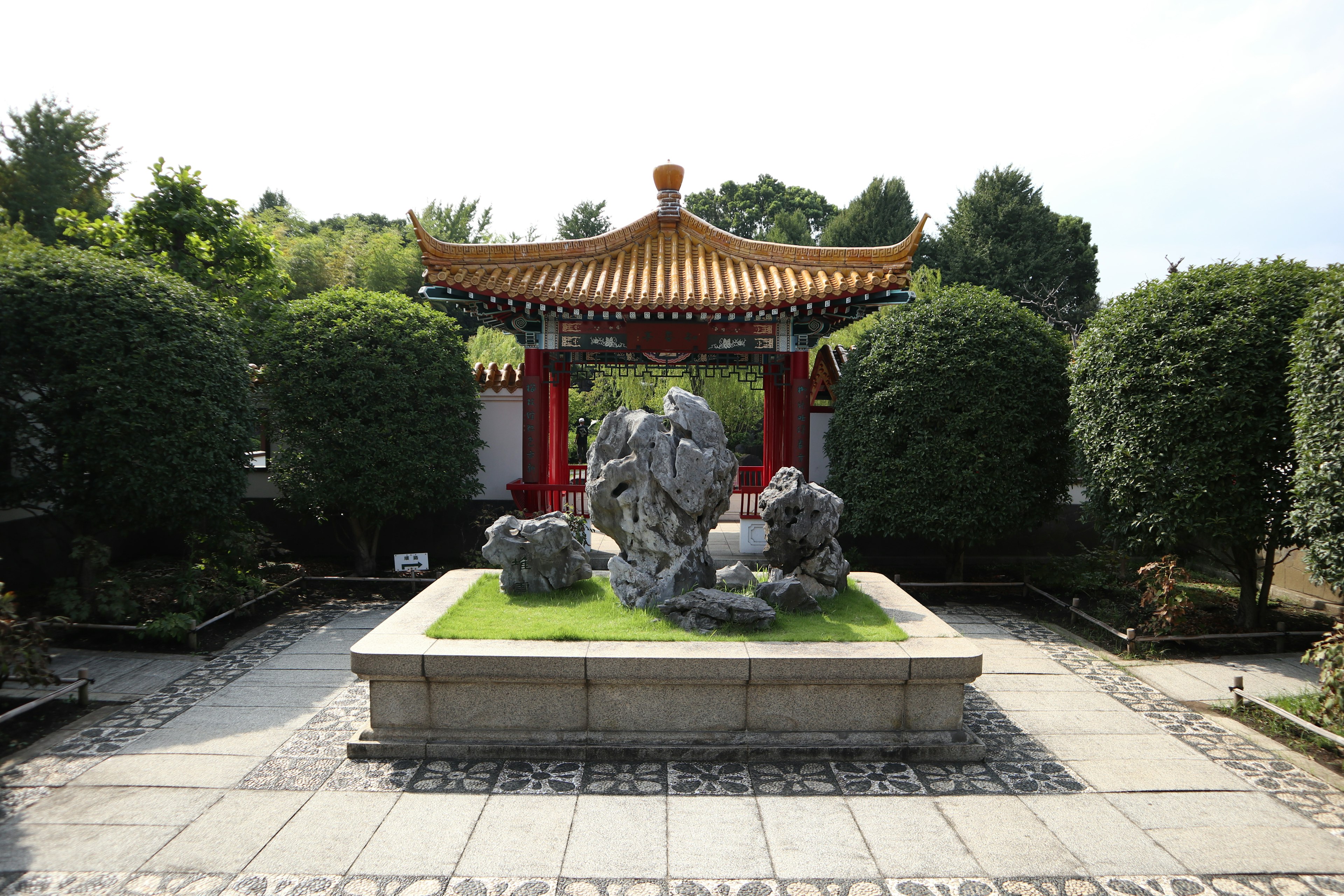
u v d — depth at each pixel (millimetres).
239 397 11062
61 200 30625
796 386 13508
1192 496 9492
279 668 9008
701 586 7871
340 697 8062
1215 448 9359
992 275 37750
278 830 5410
